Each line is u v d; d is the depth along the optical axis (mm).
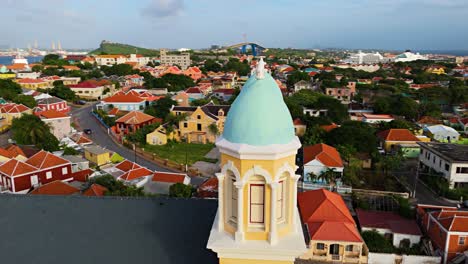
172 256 17859
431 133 86875
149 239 18578
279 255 14875
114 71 191000
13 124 75625
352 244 38656
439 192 58562
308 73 183250
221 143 15117
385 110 108312
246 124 14570
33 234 18797
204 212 19812
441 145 70125
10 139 77188
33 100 105375
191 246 18219
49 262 17766
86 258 17891
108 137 90812
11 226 19094
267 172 14500
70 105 130125
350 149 68312
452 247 39625
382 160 67375
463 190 57719
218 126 89500
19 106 91875
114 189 47031
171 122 93375
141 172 56781
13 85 117438
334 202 44281
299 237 15578
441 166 62656
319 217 42125
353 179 60719
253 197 15086
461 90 127062
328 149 65000
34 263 17719
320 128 79062
